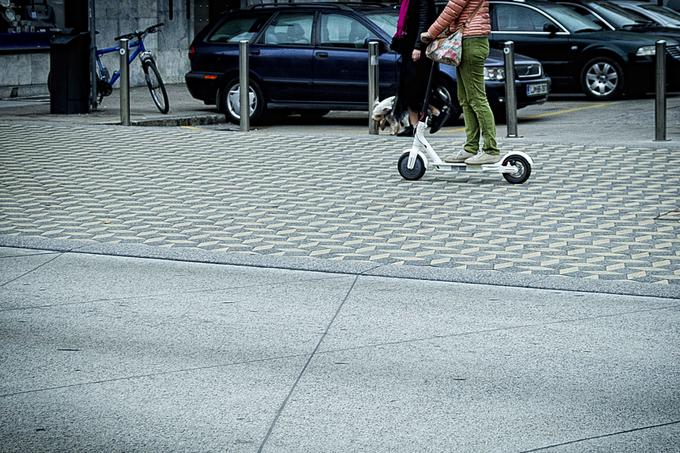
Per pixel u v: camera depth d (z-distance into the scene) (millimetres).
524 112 21062
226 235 10039
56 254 9453
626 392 6113
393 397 6039
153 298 8102
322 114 20875
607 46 23000
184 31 28719
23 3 23516
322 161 13656
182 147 14742
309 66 18875
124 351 6867
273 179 12570
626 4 26031
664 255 9125
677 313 7652
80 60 18875
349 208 11062
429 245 9594
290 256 9281
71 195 11789
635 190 11648
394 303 7941
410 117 15023
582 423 5652
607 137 16172
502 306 7844
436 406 5902
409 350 6875
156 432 5547
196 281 8578
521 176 12070
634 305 7840
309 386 6223
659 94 14711
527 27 23672
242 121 16781
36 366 6582
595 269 8750
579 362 6629
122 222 10562
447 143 14695
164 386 6227
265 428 5594
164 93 19594
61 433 5531
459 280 8539
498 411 5828
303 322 7488
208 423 5668
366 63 18500
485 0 11992
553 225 10219
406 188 11984
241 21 19547
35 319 7574
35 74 23594
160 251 9484
